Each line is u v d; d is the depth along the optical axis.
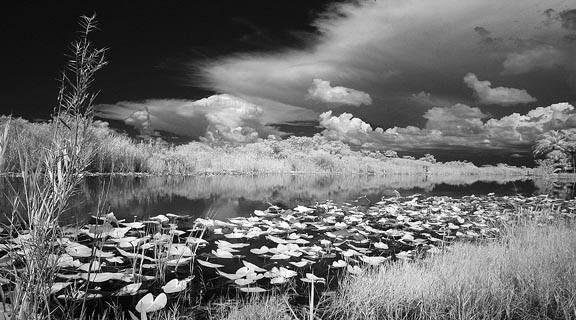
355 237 4.46
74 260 2.70
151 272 3.03
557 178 30.62
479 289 2.59
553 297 2.59
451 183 18.81
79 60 1.39
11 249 1.50
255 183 13.64
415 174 34.41
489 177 30.83
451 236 4.97
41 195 1.40
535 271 2.90
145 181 11.70
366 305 2.36
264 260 3.59
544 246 3.50
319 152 40.00
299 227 5.18
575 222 5.11
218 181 13.63
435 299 2.50
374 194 10.91
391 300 2.49
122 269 3.03
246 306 2.29
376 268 3.40
